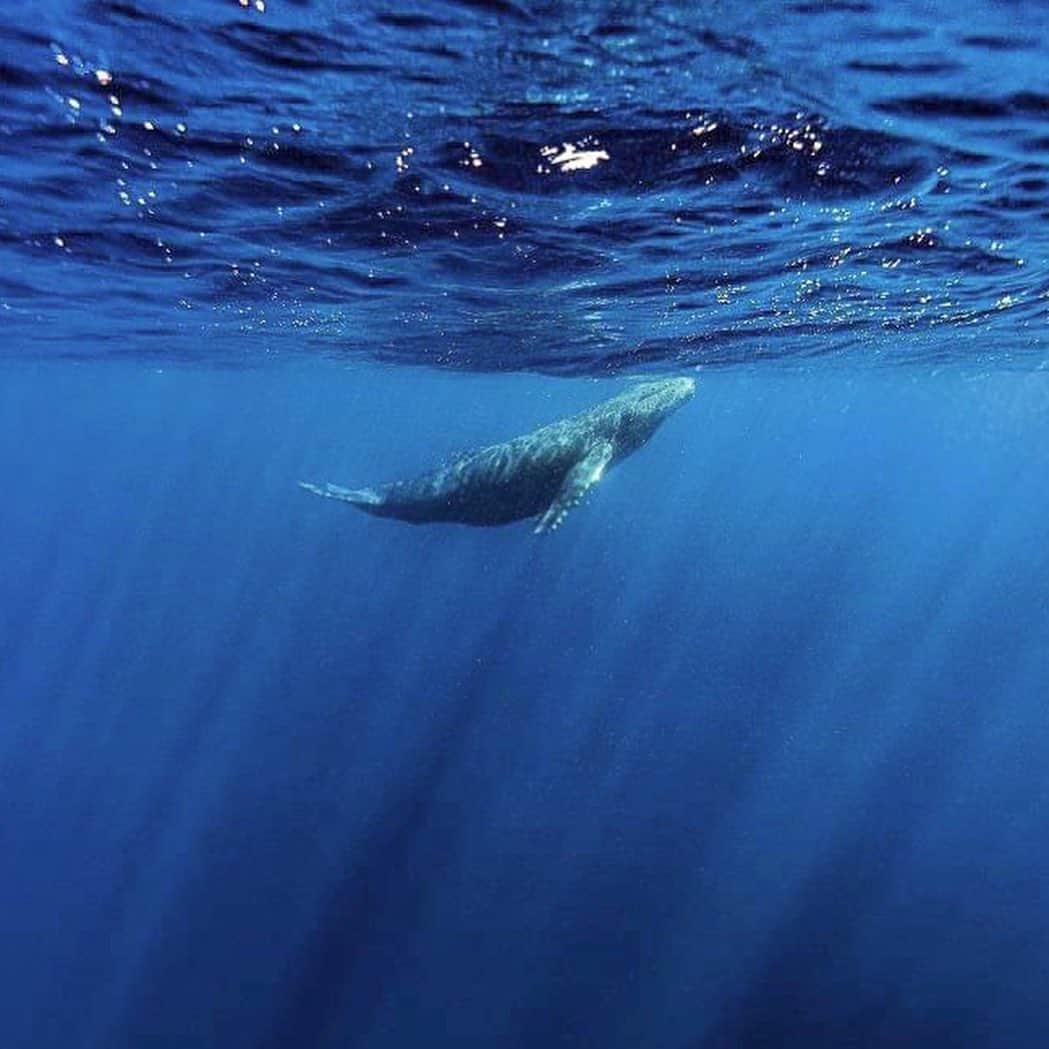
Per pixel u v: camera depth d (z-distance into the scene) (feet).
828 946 65.92
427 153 26.32
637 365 78.18
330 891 73.41
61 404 206.80
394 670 132.57
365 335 69.97
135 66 20.95
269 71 20.89
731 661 151.12
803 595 240.94
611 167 26.78
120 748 108.27
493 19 17.65
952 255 38.27
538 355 72.90
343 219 34.35
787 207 30.63
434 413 208.64
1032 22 16.94
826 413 195.31
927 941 66.18
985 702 134.72
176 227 37.22
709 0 16.47
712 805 87.45
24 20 18.67
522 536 80.38
